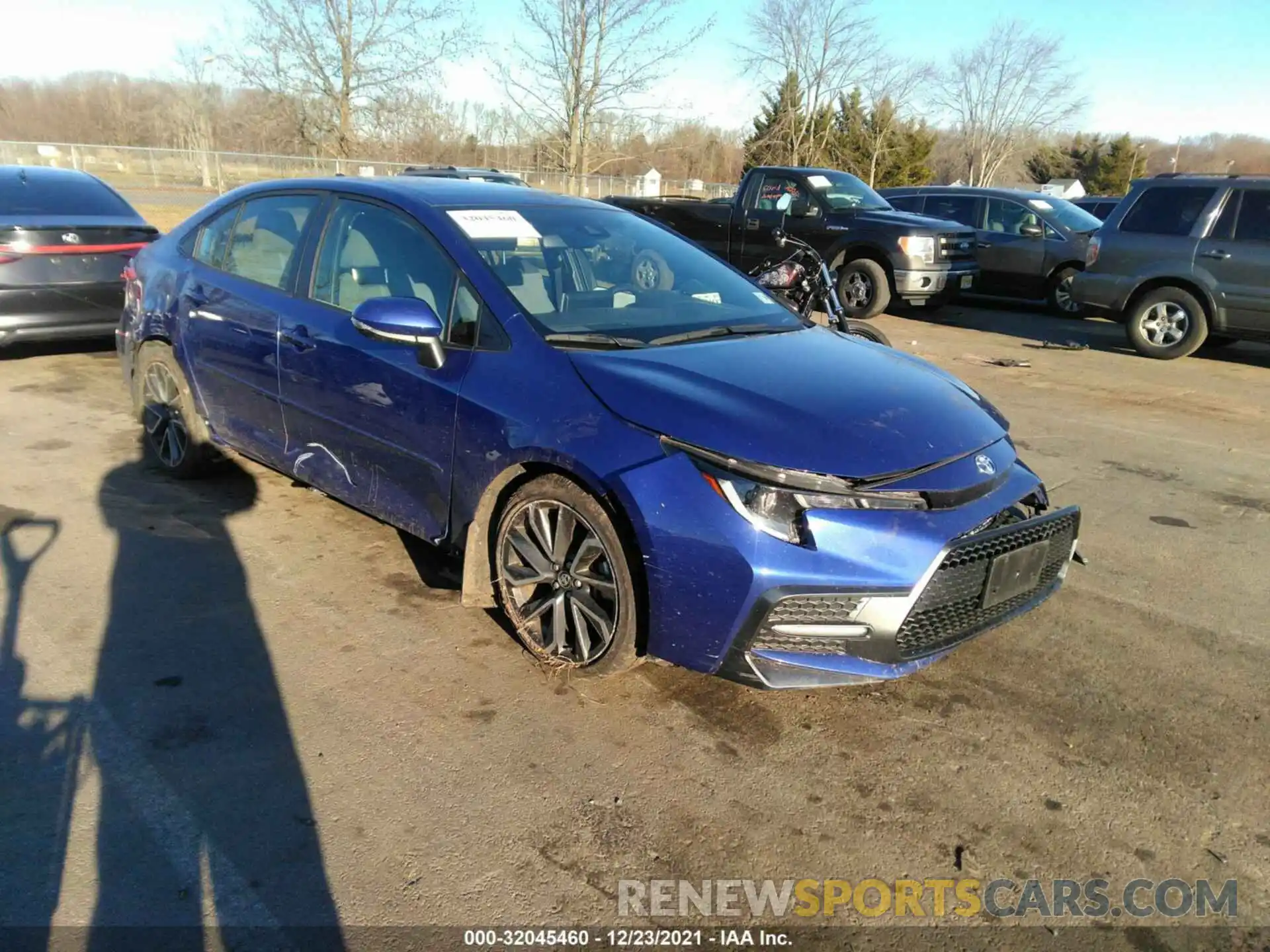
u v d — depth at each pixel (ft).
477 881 7.56
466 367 10.80
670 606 9.10
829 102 124.98
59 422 19.60
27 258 22.15
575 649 10.27
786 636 8.91
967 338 35.32
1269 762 9.46
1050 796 8.86
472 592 11.09
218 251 15.11
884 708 10.23
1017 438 21.18
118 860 7.56
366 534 14.38
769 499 8.72
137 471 16.78
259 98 105.09
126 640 10.96
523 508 10.23
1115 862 8.05
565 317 11.09
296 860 7.66
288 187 14.33
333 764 8.89
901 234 36.76
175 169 87.15
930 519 9.07
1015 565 9.83
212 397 14.96
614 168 116.37
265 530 14.37
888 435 9.45
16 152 82.23
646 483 9.05
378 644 11.11
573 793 8.64
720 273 14.08
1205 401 25.41
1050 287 41.19
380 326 10.61
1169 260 30.81
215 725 9.41
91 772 8.61
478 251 11.57
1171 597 13.16
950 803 8.73
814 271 23.18
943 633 9.45
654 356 10.46
